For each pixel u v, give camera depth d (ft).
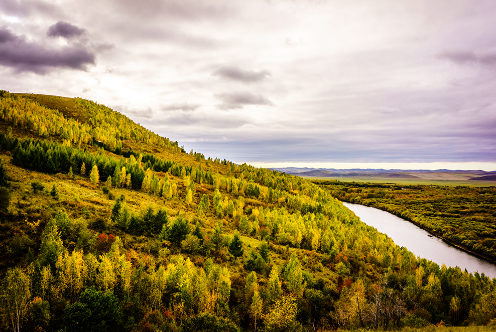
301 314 149.28
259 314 138.10
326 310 161.17
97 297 104.73
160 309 130.31
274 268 191.72
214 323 108.78
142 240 189.57
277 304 138.21
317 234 310.65
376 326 120.88
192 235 210.79
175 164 579.89
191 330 105.91
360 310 133.08
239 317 140.26
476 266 337.31
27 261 121.80
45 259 120.06
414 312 167.32
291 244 308.81
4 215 152.97
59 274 116.47
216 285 150.51
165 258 172.14
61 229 151.33
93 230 175.73
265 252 224.53
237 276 180.55
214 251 215.10
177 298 137.08
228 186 529.86
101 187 310.45
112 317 102.12
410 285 206.80
